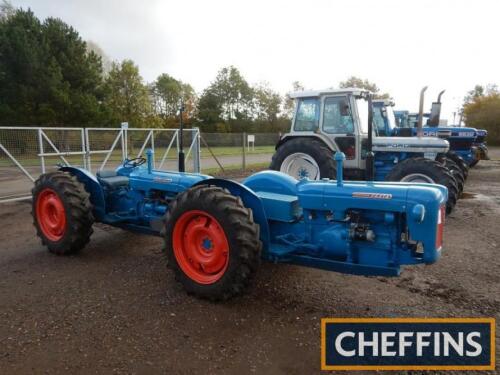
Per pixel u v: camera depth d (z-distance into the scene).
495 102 32.69
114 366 2.36
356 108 7.47
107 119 25.12
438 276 3.79
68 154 8.64
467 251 4.54
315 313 3.04
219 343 2.61
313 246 3.20
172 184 4.06
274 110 53.19
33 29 24.73
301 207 3.30
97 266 4.02
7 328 2.78
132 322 2.87
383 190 2.93
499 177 11.59
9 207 7.11
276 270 3.87
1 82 22.91
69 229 4.18
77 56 25.84
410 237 2.84
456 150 10.62
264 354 2.50
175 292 3.38
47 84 23.20
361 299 3.28
